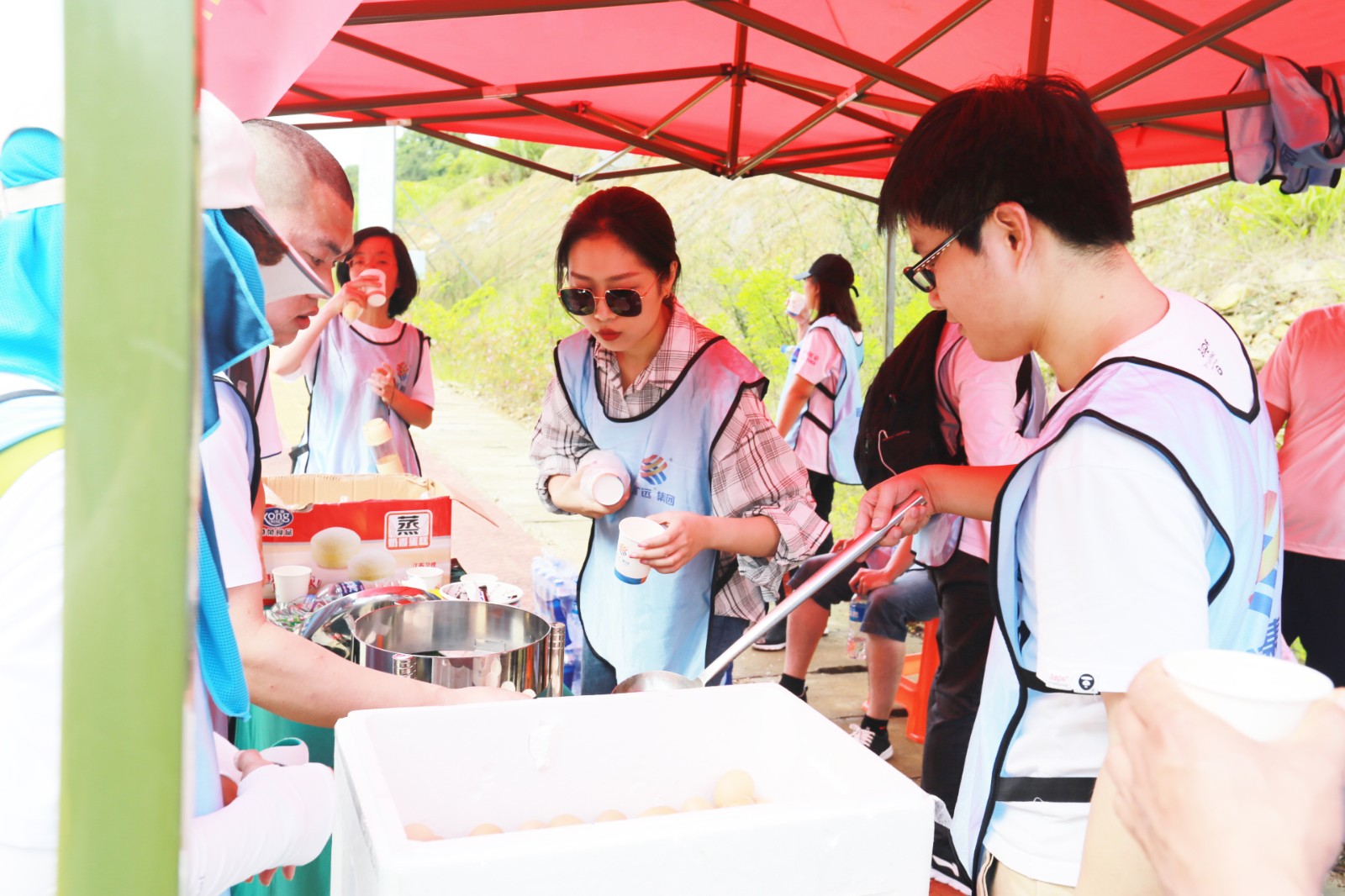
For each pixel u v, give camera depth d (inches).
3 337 32.3
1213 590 38.7
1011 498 42.3
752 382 91.9
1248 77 115.2
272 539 95.1
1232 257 299.9
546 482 100.3
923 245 47.1
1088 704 41.4
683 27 130.5
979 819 46.3
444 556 100.3
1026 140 43.1
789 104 165.2
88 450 16.3
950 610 110.7
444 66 144.4
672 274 89.5
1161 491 36.6
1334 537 128.3
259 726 64.9
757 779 37.0
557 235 586.9
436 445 422.0
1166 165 178.2
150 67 15.4
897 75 96.7
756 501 91.3
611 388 96.2
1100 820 32.4
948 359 109.1
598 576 97.2
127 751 16.8
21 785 30.4
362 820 26.3
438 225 671.8
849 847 27.5
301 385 448.1
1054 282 44.0
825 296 192.1
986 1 108.1
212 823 39.0
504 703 34.4
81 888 17.1
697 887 26.0
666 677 53.6
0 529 30.3
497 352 536.4
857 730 151.6
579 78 148.5
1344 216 278.2
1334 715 19.7
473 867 23.9
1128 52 128.0
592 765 35.6
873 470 115.2
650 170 196.1
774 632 194.2
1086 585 37.4
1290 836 18.3
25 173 32.7
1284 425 134.3
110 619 16.5
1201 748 19.4
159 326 15.9
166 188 15.6
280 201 51.3
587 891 25.0
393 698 51.4
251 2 69.9
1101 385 39.9
